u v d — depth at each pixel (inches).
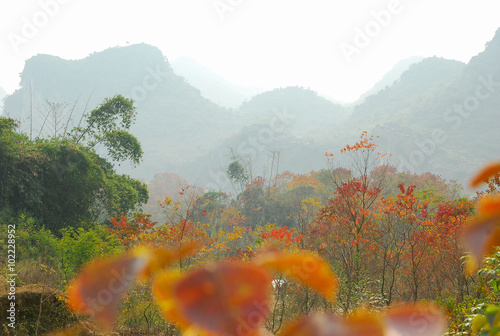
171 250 10.3
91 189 874.8
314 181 1681.8
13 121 818.2
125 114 1157.7
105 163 1018.7
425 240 412.2
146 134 7081.7
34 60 7130.9
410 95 6589.6
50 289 277.3
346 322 10.0
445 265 406.0
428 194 510.6
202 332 9.4
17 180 757.9
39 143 852.0
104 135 1153.4
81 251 399.5
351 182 489.4
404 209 444.8
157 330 222.1
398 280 441.1
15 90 6353.3
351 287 312.7
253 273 9.9
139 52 7805.1
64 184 828.6
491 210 11.1
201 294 9.6
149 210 3075.8
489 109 5364.2
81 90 7032.5
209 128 7308.1
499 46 5807.1
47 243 478.3
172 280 9.8
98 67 7426.2
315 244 435.2
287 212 1529.3
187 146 6870.1
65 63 7308.1
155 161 6368.1
